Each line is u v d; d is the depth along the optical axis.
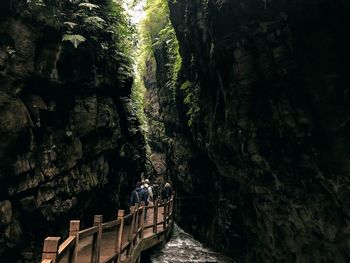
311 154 6.51
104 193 12.73
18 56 7.94
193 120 12.28
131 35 13.80
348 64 5.64
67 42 9.37
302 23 5.93
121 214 7.69
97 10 11.20
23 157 8.11
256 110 7.55
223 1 7.16
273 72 6.87
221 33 7.58
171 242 15.23
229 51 7.64
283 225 8.03
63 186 9.57
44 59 8.64
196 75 10.76
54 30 8.79
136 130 15.57
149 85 29.86
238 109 7.82
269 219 8.57
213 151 10.38
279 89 6.89
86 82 10.36
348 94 5.69
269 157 7.57
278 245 8.41
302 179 6.93
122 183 14.76
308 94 6.31
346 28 5.50
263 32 6.75
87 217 11.70
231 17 7.20
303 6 5.77
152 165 28.69
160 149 29.78
